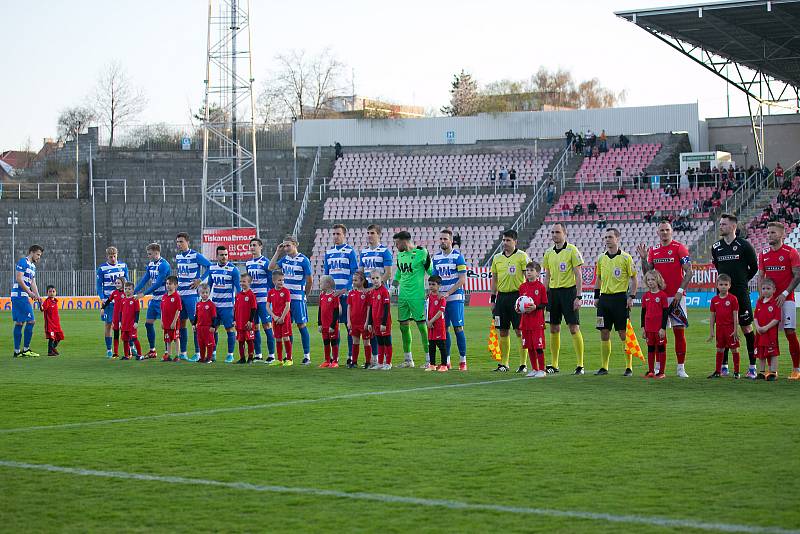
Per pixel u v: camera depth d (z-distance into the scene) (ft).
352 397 62.69
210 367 86.79
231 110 247.50
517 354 98.68
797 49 217.77
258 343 92.84
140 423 52.70
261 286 91.56
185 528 31.78
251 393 65.57
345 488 36.70
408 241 84.89
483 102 419.74
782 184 239.91
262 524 32.09
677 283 74.28
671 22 198.59
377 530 31.22
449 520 32.17
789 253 70.85
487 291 235.40
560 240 78.28
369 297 83.87
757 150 245.65
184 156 294.05
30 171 326.03
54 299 104.37
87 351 111.34
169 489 37.01
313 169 288.30
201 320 93.04
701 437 45.98
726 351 73.77
